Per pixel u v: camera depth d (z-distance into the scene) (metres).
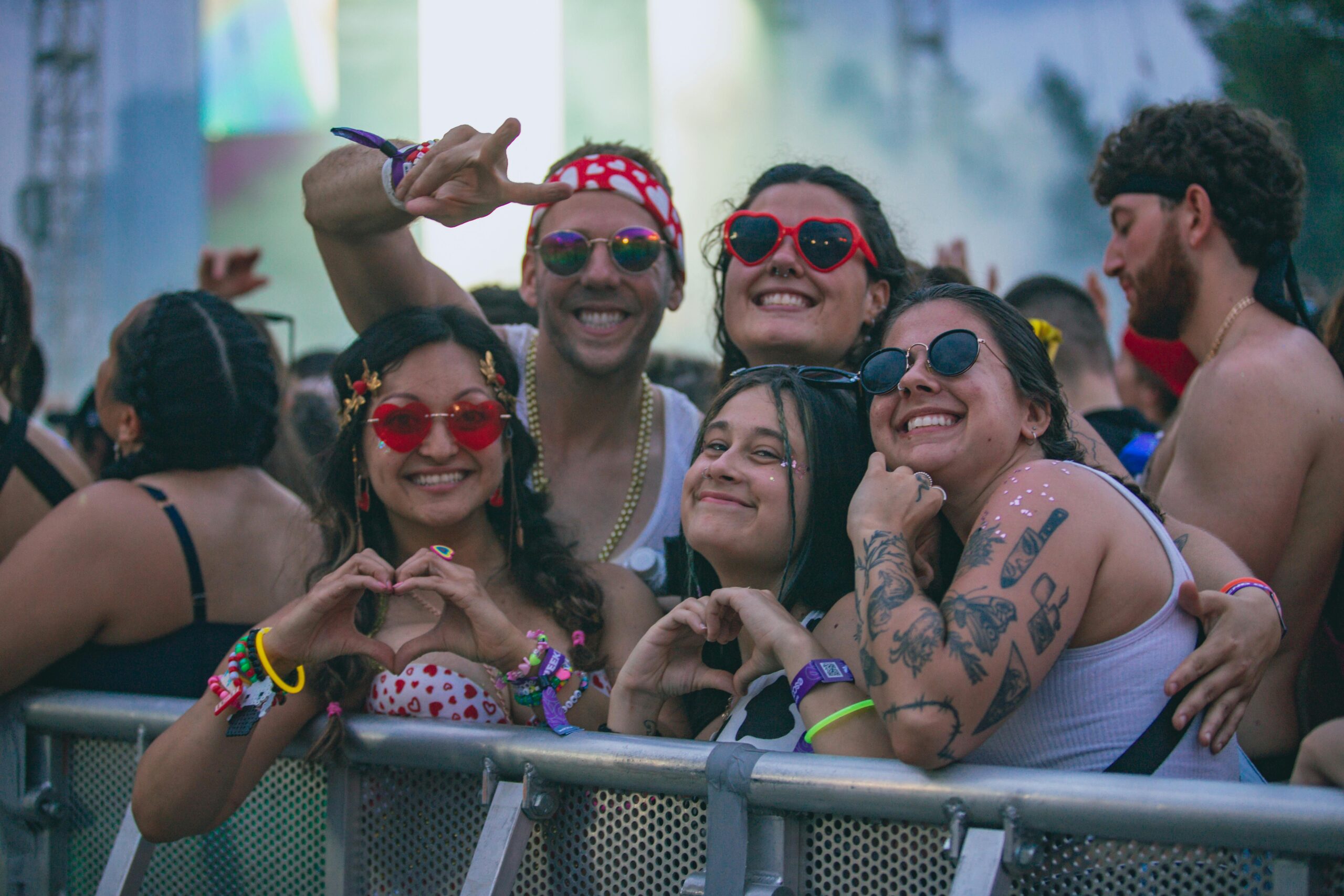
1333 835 1.34
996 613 1.52
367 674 2.15
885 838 1.61
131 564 2.41
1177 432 2.63
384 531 2.42
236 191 15.98
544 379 3.06
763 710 1.89
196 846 2.24
